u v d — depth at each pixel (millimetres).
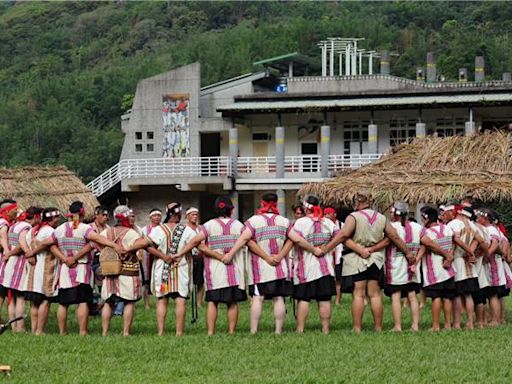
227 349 12031
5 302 18891
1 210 14594
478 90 37125
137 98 41719
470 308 14430
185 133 41219
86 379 10117
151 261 14172
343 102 37438
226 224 13578
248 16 101875
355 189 19719
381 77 41406
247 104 38281
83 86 78375
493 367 10766
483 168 19500
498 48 70562
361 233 13570
